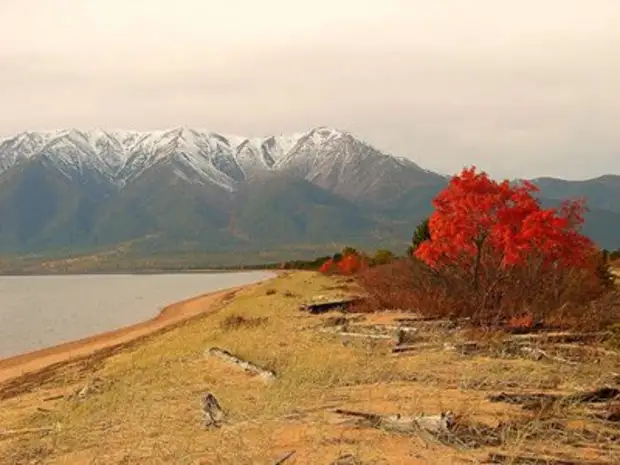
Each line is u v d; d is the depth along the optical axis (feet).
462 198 65.92
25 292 327.26
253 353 54.13
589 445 23.26
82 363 86.17
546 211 63.57
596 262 68.69
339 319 70.28
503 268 63.05
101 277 616.39
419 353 46.26
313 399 32.89
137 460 26.91
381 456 22.21
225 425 29.89
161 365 58.08
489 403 28.89
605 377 34.17
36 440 34.73
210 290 304.91
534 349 44.04
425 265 73.51
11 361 104.17
